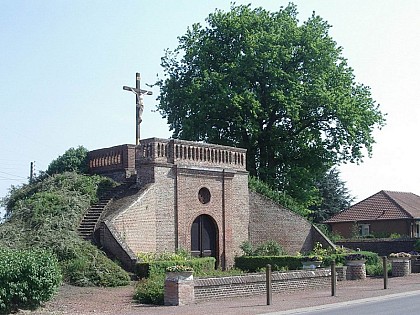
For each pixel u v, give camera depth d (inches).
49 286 741.9
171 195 1238.9
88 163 1419.8
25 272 723.4
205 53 1891.0
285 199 1571.1
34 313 709.9
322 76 1875.0
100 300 829.2
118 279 979.9
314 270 1040.8
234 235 1362.0
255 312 716.0
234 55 1870.1
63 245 1035.3
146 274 1032.2
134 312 720.3
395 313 687.1
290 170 1972.2
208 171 1315.2
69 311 728.3
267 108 1898.4
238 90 1808.6
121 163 1341.0
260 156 1987.0
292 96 1796.3
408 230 2223.2
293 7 2005.4
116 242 1084.5
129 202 1160.8
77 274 967.6
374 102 1955.0
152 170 1216.8
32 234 1084.5
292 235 1480.1
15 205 1231.5
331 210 2847.0
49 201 1178.6
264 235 1432.1
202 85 1815.9
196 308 758.5
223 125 1905.8
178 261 1086.4
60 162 1418.6
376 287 1047.6
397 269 1307.8
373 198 2418.8
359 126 1859.0
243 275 919.7
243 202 1395.2
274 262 1277.1
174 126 1931.6
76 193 1231.5
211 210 1315.2
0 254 746.2
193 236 1284.4
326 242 1483.8
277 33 1882.4
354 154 1921.8
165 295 800.9
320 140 1957.4
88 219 1172.5
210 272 1124.5
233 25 1879.9
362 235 2249.0
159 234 1205.7
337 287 1051.3
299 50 1879.9
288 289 974.4
